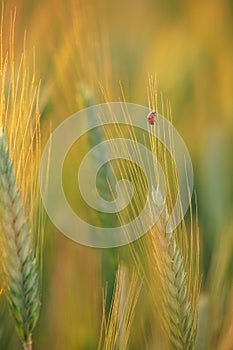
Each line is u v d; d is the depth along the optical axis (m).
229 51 1.02
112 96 0.79
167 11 1.27
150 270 0.70
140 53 1.02
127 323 0.71
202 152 0.86
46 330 0.73
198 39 1.09
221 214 0.80
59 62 0.81
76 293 0.74
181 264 0.68
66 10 0.88
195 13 1.20
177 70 0.96
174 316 0.68
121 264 0.72
